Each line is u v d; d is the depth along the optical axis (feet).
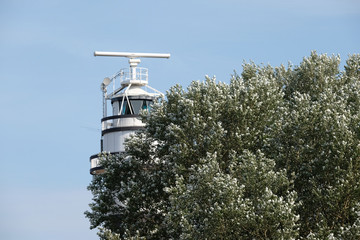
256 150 451.53
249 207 391.24
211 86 462.60
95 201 504.02
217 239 402.72
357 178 399.24
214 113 448.24
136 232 469.98
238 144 444.55
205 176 405.80
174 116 465.88
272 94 468.34
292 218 381.19
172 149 454.40
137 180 495.82
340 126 411.75
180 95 468.75
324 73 516.32
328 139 419.95
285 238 381.81
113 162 511.81
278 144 433.48
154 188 482.69
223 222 392.88
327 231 388.37
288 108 457.27
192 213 411.34
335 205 402.72
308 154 427.74
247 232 405.18
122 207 502.79
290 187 408.67
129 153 509.35
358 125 417.08
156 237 480.64
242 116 448.24
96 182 515.91
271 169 411.34
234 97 454.40
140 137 514.68
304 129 426.10
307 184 426.92
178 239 438.40
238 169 421.59
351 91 468.34
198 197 412.77
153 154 508.94
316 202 415.85
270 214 381.40
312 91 502.79
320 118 426.10
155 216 485.97
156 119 485.56
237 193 397.80
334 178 413.18
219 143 441.27
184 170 443.73
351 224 404.77
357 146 400.88
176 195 418.31
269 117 457.27
